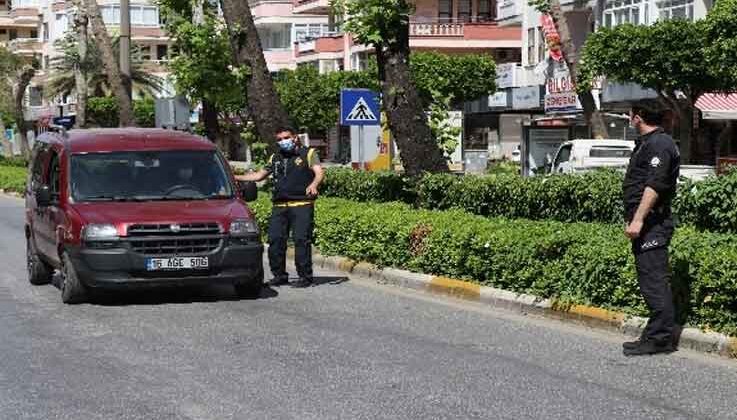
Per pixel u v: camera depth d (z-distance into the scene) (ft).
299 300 48.75
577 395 30.14
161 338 39.32
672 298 35.45
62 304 48.19
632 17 142.00
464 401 29.45
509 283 46.73
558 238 43.96
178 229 46.24
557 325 41.57
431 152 65.57
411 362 34.63
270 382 31.83
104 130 55.16
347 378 32.30
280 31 280.10
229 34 80.38
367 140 82.43
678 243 38.86
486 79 194.39
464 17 239.30
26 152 224.53
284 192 53.62
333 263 60.95
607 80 121.49
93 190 49.73
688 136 107.55
